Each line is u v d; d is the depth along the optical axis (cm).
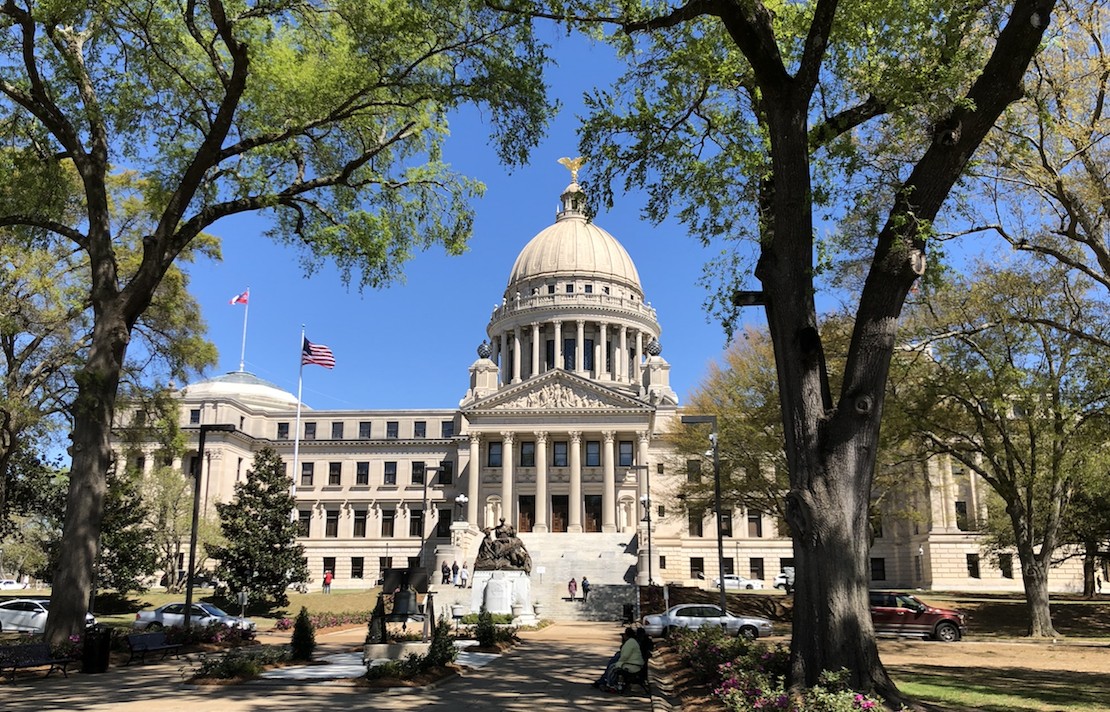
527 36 2106
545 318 10538
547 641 3125
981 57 1574
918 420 3256
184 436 3391
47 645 1978
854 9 1459
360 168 2803
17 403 2783
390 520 9050
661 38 1714
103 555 5019
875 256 1346
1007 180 2277
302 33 2462
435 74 2434
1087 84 2188
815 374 1333
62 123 2459
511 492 8294
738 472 4400
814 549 1249
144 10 2392
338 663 2248
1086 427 3103
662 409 9162
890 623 3288
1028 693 1597
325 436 9388
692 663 1895
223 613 3566
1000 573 7062
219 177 2727
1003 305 2953
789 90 1373
